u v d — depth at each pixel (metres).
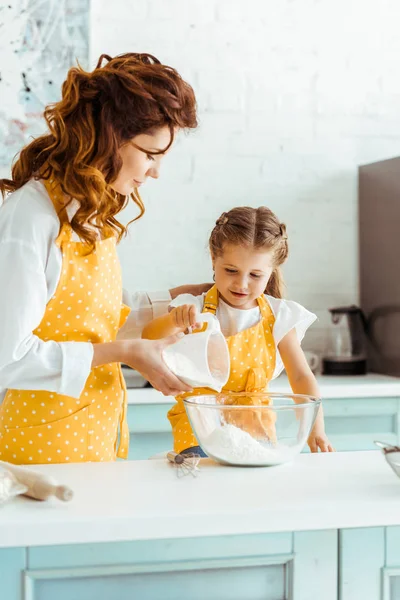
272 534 1.04
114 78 1.43
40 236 1.42
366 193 3.21
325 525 1.03
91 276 1.52
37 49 2.92
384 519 1.05
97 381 1.56
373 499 1.07
